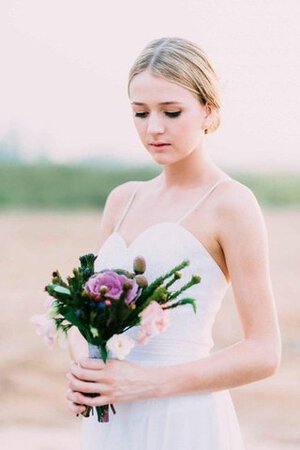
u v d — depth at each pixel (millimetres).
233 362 2375
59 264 13148
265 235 2467
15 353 8680
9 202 20453
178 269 2279
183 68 2387
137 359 2510
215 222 2480
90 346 2355
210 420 2441
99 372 2344
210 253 2496
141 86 2410
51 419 6531
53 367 8297
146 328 2271
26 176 21047
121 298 2248
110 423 2504
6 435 5965
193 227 2502
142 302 2293
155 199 2641
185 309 2484
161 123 2410
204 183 2549
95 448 2529
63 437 5953
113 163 21875
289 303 10797
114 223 2770
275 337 2418
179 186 2592
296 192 20734
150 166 22125
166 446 2416
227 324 9930
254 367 2379
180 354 2490
